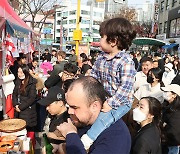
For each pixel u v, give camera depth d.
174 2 26.59
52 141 2.23
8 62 4.77
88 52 17.84
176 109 3.26
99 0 9.96
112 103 1.96
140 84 4.73
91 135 1.58
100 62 2.36
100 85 1.55
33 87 4.75
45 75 8.21
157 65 5.95
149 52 25.64
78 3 11.44
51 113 2.72
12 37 5.09
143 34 40.25
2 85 4.08
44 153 2.92
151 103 2.67
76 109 1.49
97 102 1.50
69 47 35.34
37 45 12.77
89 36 18.88
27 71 4.71
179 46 22.02
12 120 3.21
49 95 2.72
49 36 49.34
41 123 5.10
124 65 2.17
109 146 1.54
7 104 4.30
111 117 1.67
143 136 2.50
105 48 2.26
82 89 1.47
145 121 2.68
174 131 3.19
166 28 28.48
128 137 1.63
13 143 2.72
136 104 2.97
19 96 4.69
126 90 2.09
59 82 4.59
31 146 3.23
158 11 33.78
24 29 5.62
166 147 3.35
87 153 1.60
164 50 24.56
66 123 1.66
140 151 2.43
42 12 21.28
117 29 2.14
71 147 1.50
